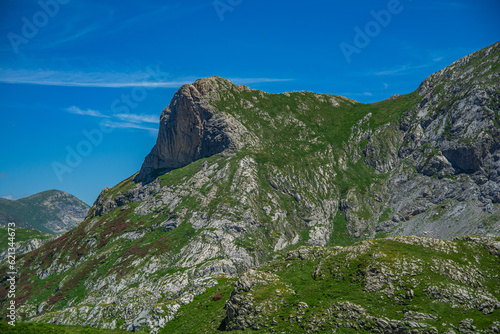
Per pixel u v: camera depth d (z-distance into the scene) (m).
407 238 99.62
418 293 81.25
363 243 102.12
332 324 78.88
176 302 116.19
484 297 76.88
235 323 88.62
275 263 113.38
